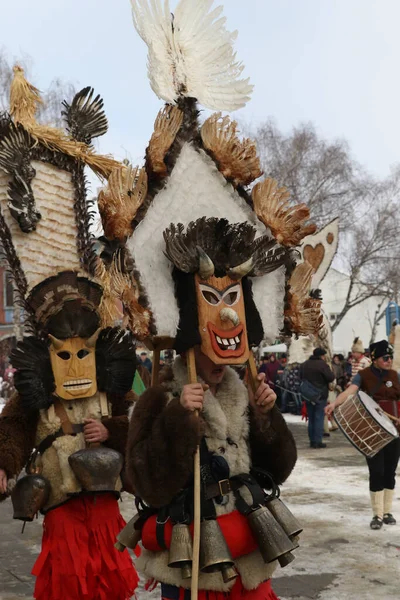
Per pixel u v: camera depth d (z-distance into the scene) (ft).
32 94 16.62
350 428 22.40
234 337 9.88
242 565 9.82
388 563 18.99
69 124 17.15
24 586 17.35
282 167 100.32
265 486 10.64
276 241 10.59
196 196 10.35
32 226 15.46
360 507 25.54
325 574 18.10
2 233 15.53
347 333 161.07
